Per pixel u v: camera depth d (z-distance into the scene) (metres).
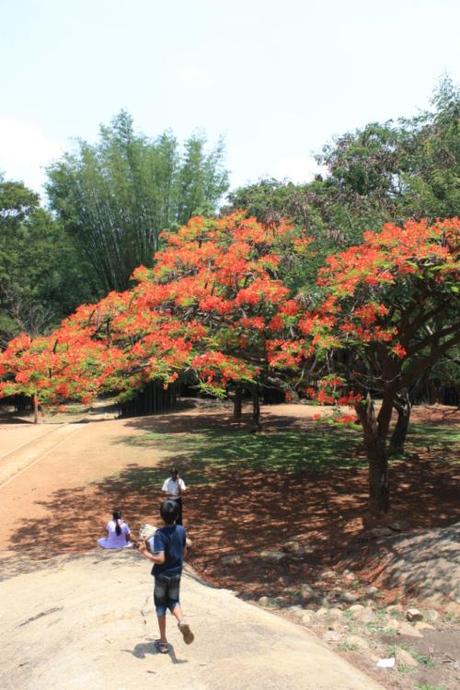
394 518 13.70
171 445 24.67
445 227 11.22
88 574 10.49
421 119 16.12
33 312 41.28
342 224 13.06
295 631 7.81
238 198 22.58
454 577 9.52
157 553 6.32
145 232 36.62
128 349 13.03
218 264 12.44
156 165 36.12
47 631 7.77
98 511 15.93
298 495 16.77
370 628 8.48
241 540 13.46
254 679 5.77
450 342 13.25
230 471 19.81
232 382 24.95
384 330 12.08
